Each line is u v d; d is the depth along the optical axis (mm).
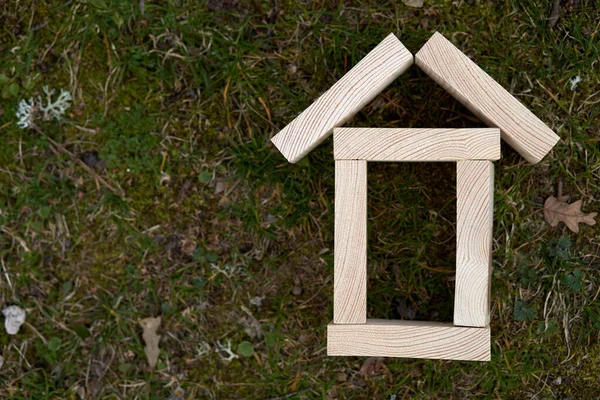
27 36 1514
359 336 1297
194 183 1523
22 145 1525
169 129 1518
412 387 1518
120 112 1518
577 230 1476
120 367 1535
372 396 1521
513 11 1481
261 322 1528
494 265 1494
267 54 1501
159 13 1498
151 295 1535
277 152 1500
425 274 1502
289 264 1520
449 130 1251
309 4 1490
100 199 1530
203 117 1512
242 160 1505
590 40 1478
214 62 1502
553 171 1486
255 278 1527
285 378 1527
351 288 1294
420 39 1481
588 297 1502
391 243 1503
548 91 1481
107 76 1515
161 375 1538
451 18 1481
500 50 1480
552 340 1504
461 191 1257
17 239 1532
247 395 1535
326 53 1489
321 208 1508
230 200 1519
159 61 1507
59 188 1530
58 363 1535
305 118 1289
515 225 1489
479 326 1263
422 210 1498
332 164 1502
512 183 1484
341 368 1523
